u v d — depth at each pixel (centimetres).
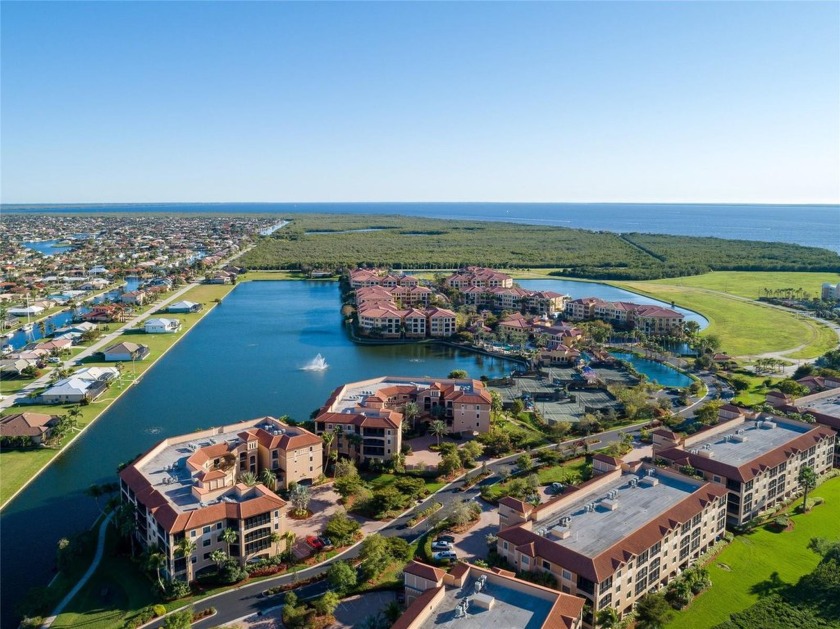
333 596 12612
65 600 13300
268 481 17438
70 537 15525
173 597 13275
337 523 15600
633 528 14125
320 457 18900
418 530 16200
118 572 14325
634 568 13212
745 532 16400
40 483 18550
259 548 14575
